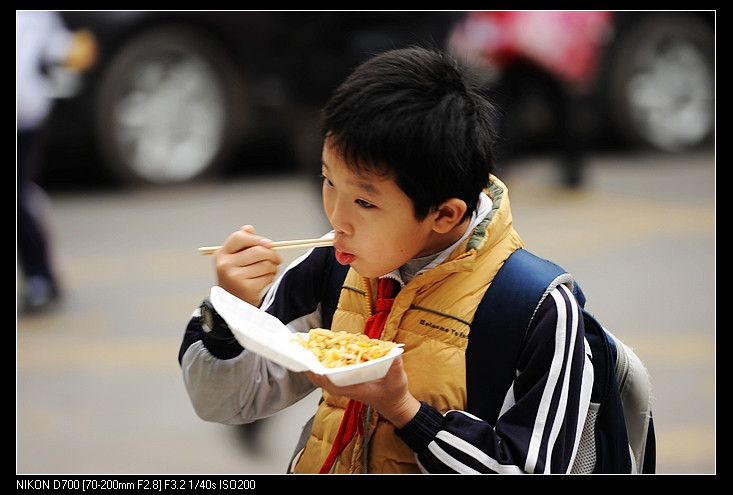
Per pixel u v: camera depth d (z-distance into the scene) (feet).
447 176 7.82
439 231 8.13
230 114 37.65
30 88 26.11
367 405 8.43
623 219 33.22
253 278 8.50
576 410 8.16
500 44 33.68
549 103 36.52
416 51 8.28
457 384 8.24
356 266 8.25
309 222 33.09
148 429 20.12
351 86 7.95
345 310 9.06
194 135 37.50
